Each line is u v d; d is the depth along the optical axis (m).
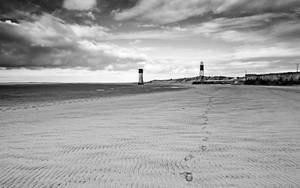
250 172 3.40
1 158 4.24
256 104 12.44
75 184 3.12
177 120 8.01
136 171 3.53
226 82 123.69
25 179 3.31
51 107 14.18
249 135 5.60
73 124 7.70
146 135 5.88
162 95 25.47
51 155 4.38
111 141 5.34
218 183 3.05
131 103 15.58
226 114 9.08
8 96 29.78
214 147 4.69
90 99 21.83
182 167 3.65
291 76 78.25
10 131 6.66
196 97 19.91
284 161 3.83
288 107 10.80
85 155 4.34
